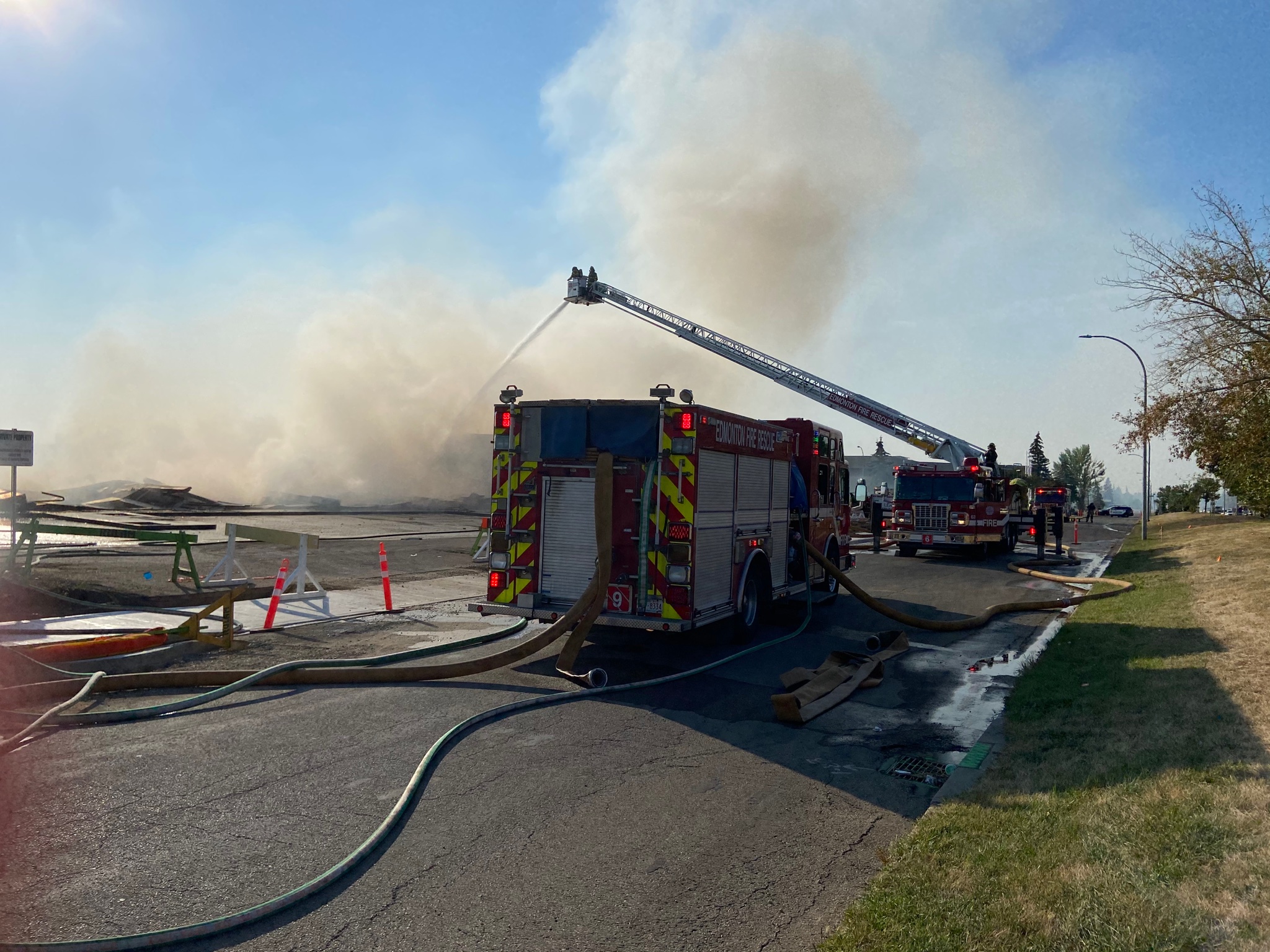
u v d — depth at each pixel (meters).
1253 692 5.95
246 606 10.70
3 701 6.01
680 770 5.24
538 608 8.37
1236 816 3.76
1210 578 12.91
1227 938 2.78
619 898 3.52
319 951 3.05
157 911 3.27
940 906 3.23
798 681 7.34
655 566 8.01
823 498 12.58
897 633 10.03
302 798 4.50
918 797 4.86
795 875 3.78
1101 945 2.82
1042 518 19.92
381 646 8.61
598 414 8.23
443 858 3.86
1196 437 13.89
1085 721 5.87
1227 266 13.10
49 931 3.09
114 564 13.53
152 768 4.89
